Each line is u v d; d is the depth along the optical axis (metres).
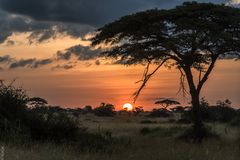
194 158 16.19
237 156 16.62
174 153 17.48
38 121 19.53
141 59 32.28
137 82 32.56
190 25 28.97
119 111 104.88
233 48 30.16
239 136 26.25
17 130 16.70
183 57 30.80
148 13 30.42
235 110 56.19
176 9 30.03
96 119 77.38
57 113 21.11
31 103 20.75
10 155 11.68
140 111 97.00
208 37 29.08
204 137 28.95
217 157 16.19
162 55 31.41
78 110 110.88
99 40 33.19
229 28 31.03
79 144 17.89
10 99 19.39
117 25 31.45
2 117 17.66
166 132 35.06
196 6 29.92
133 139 26.95
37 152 13.44
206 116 54.31
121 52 32.75
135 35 31.22
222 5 30.28
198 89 30.73
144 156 17.31
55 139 19.52
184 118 59.03
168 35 31.05
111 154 17.55
